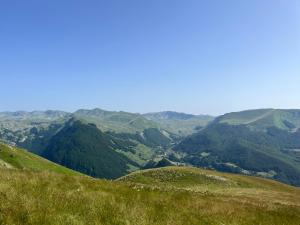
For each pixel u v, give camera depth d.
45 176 21.77
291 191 93.12
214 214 19.59
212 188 81.69
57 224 13.01
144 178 96.06
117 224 14.55
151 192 22.91
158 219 16.20
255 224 19.64
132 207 16.86
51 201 15.45
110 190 20.98
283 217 23.45
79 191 18.52
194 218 17.77
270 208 26.06
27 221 12.82
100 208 15.75
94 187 21.03
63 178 22.39
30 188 17.36
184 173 96.81
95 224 13.93
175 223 15.99
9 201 14.36
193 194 26.28
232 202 25.52
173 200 21.17
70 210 14.80
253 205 26.11
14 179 18.94
